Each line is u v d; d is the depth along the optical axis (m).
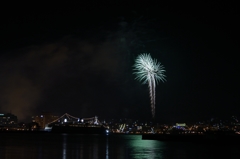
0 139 157.38
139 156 65.69
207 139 125.00
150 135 171.38
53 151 78.12
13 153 71.75
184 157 63.56
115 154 70.56
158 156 65.69
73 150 82.44
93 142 134.38
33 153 72.00
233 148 91.00
